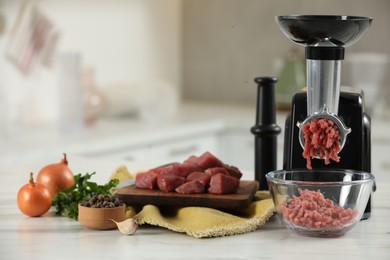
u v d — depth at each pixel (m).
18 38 3.89
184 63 5.11
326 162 1.75
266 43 4.86
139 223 1.72
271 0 4.82
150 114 4.11
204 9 5.00
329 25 1.65
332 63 1.70
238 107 4.78
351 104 1.83
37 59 4.02
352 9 4.62
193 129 4.01
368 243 1.62
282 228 1.75
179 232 1.71
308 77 1.73
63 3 4.16
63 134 3.66
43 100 4.08
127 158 3.66
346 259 1.51
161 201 1.83
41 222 1.81
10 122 3.54
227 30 4.96
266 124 2.07
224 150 4.25
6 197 2.08
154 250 1.57
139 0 4.69
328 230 1.65
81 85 3.75
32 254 1.55
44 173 1.98
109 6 4.46
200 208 1.78
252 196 1.90
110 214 1.71
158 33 4.88
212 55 5.02
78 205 1.75
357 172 1.76
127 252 1.56
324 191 1.67
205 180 1.86
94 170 2.44
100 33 4.42
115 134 3.66
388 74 4.23
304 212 1.66
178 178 1.87
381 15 4.57
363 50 4.63
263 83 2.07
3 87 3.81
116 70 4.55
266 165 2.08
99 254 1.55
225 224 1.71
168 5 4.95
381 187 2.22
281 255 1.53
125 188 1.91
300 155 1.88
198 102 5.04
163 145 3.87
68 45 4.21
